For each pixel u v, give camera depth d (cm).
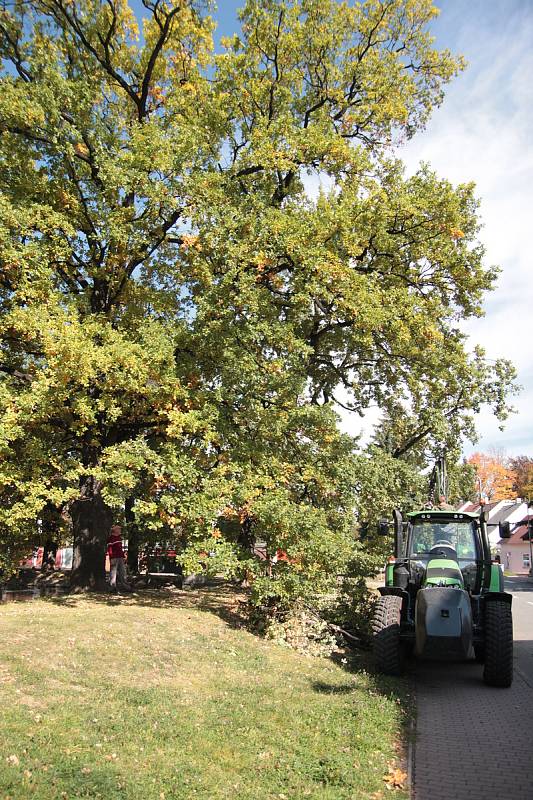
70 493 1184
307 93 1802
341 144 1488
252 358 1282
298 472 1332
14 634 866
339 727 616
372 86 1730
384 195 1523
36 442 1198
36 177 1378
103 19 1530
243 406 1327
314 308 1617
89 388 1258
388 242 1591
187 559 1153
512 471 7269
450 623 822
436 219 1596
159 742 538
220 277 1355
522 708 756
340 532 1275
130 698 651
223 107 1653
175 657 858
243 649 973
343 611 1201
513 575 5588
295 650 1053
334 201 1486
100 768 464
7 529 1325
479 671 1002
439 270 1691
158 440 1393
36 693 632
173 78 1648
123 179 1250
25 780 432
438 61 1775
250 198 1462
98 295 1462
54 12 1480
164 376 1223
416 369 1672
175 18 1538
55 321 1157
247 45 1725
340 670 938
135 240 1323
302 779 491
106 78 1548
